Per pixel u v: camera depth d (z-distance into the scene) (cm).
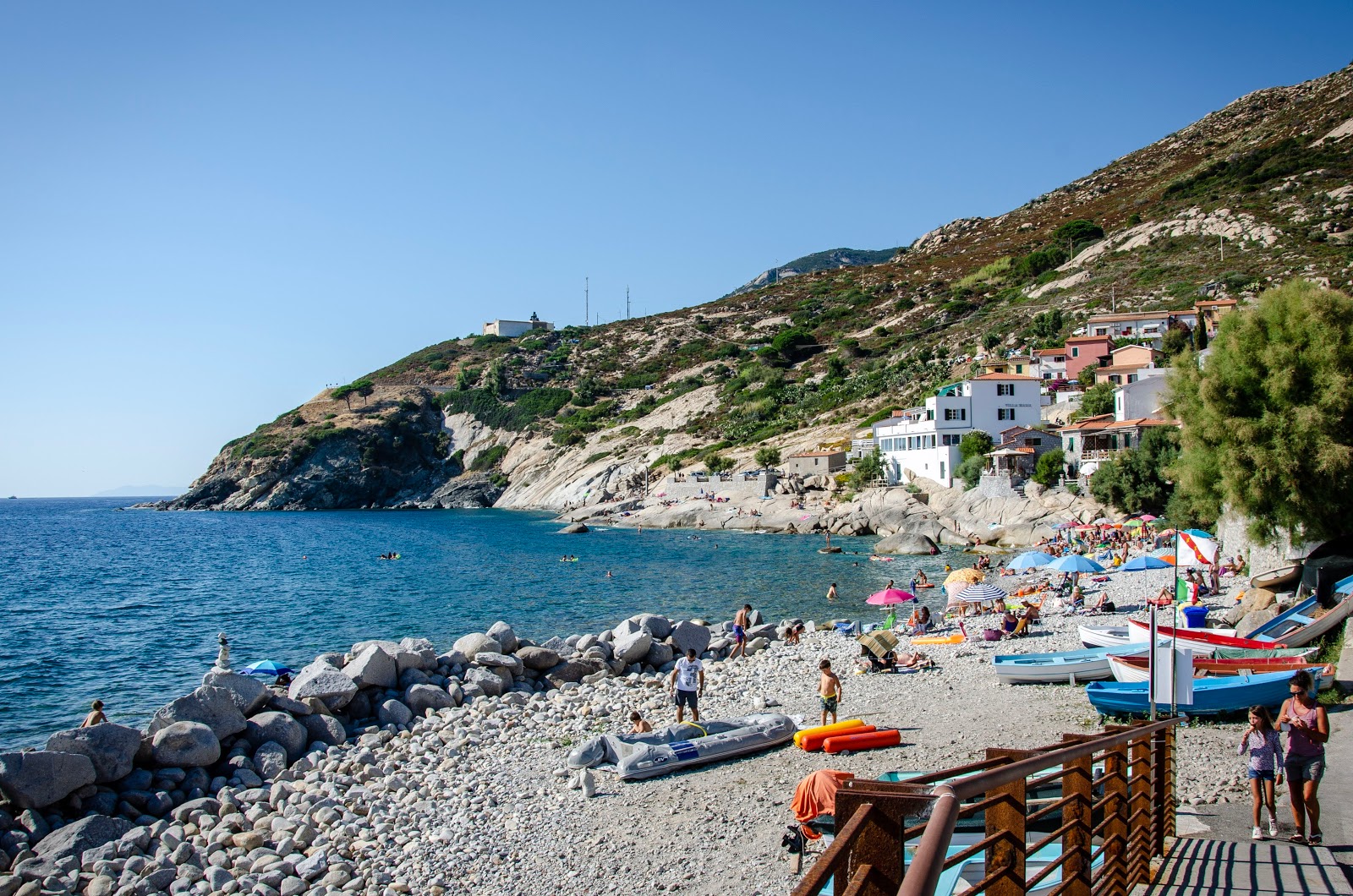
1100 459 8312
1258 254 13712
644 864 1473
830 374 16525
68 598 6062
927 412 10231
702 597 5472
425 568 7556
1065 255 18825
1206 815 1284
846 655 3353
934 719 2258
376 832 1673
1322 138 17938
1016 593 4803
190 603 5766
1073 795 744
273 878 1496
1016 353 13375
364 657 2636
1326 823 1189
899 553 7681
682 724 2158
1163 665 1317
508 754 2188
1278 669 2081
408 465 19800
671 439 15888
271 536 12062
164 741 1902
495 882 1444
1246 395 3288
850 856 407
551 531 11512
